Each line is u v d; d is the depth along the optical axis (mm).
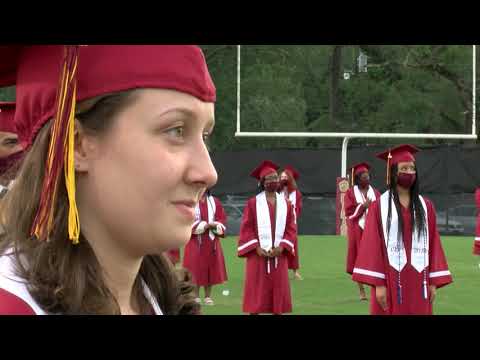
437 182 21344
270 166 9500
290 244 9055
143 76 916
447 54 20891
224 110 26828
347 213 12008
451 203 21344
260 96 21562
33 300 890
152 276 1271
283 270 8992
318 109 21891
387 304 6566
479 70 22422
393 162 6578
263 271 8922
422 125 21234
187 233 944
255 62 24031
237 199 21906
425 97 21000
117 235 949
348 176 21297
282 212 9031
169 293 1289
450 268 13961
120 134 916
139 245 950
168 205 927
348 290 10969
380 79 21047
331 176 21766
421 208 6602
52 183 908
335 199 21766
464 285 11594
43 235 902
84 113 930
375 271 6535
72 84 907
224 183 21969
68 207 938
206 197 10602
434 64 20906
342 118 21281
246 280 9094
